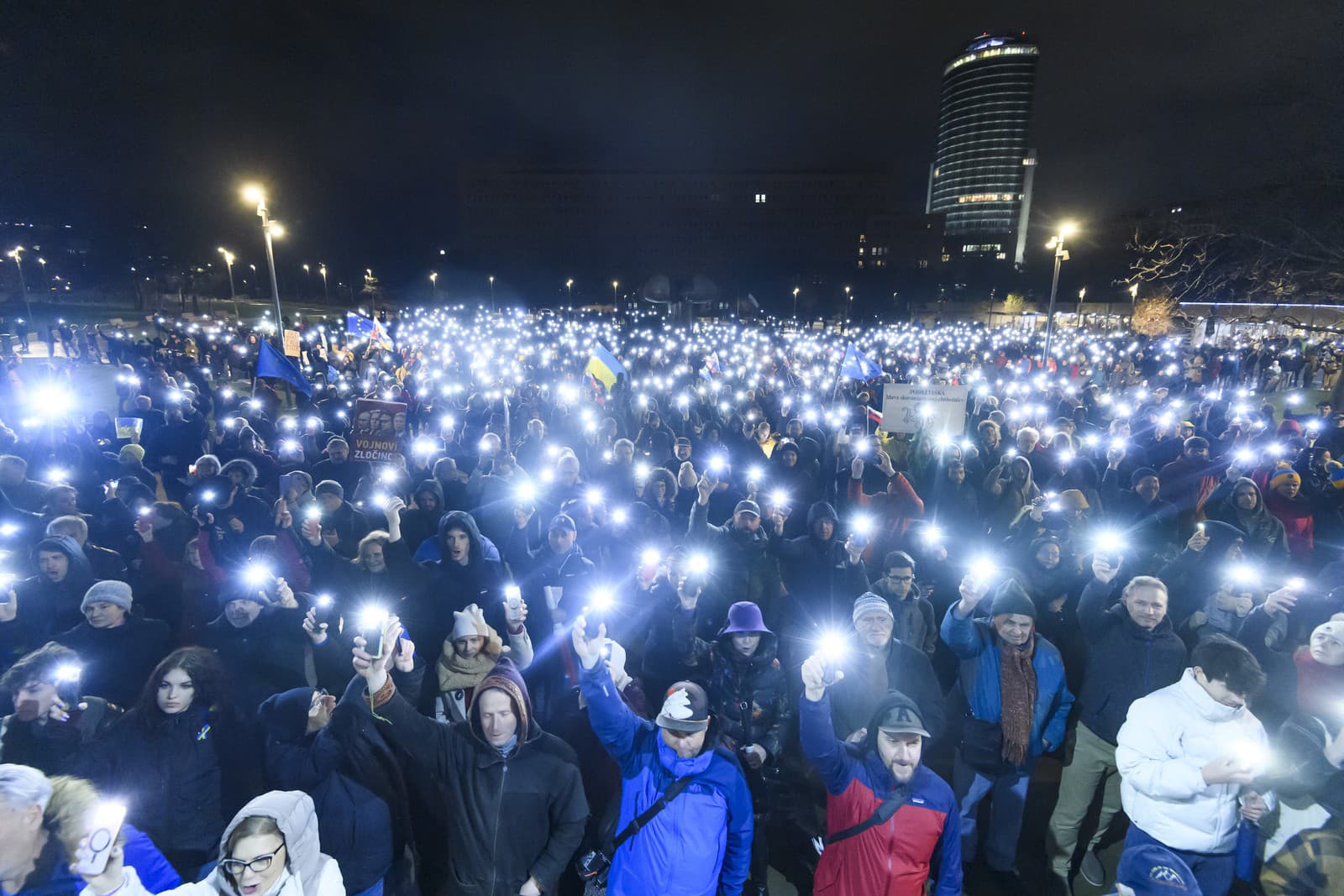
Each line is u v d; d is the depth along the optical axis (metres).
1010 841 3.86
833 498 8.78
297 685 3.88
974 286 79.75
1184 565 5.24
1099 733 3.69
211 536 5.36
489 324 43.56
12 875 2.25
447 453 9.89
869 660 3.81
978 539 7.49
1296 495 7.09
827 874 2.99
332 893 2.63
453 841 3.03
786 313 92.38
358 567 5.00
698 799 2.83
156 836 3.02
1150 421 11.26
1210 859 3.10
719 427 10.12
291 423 11.05
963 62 174.75
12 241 56.06
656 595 4.81
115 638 4.00
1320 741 2.96
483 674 3.63
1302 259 15.10
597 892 3.31
